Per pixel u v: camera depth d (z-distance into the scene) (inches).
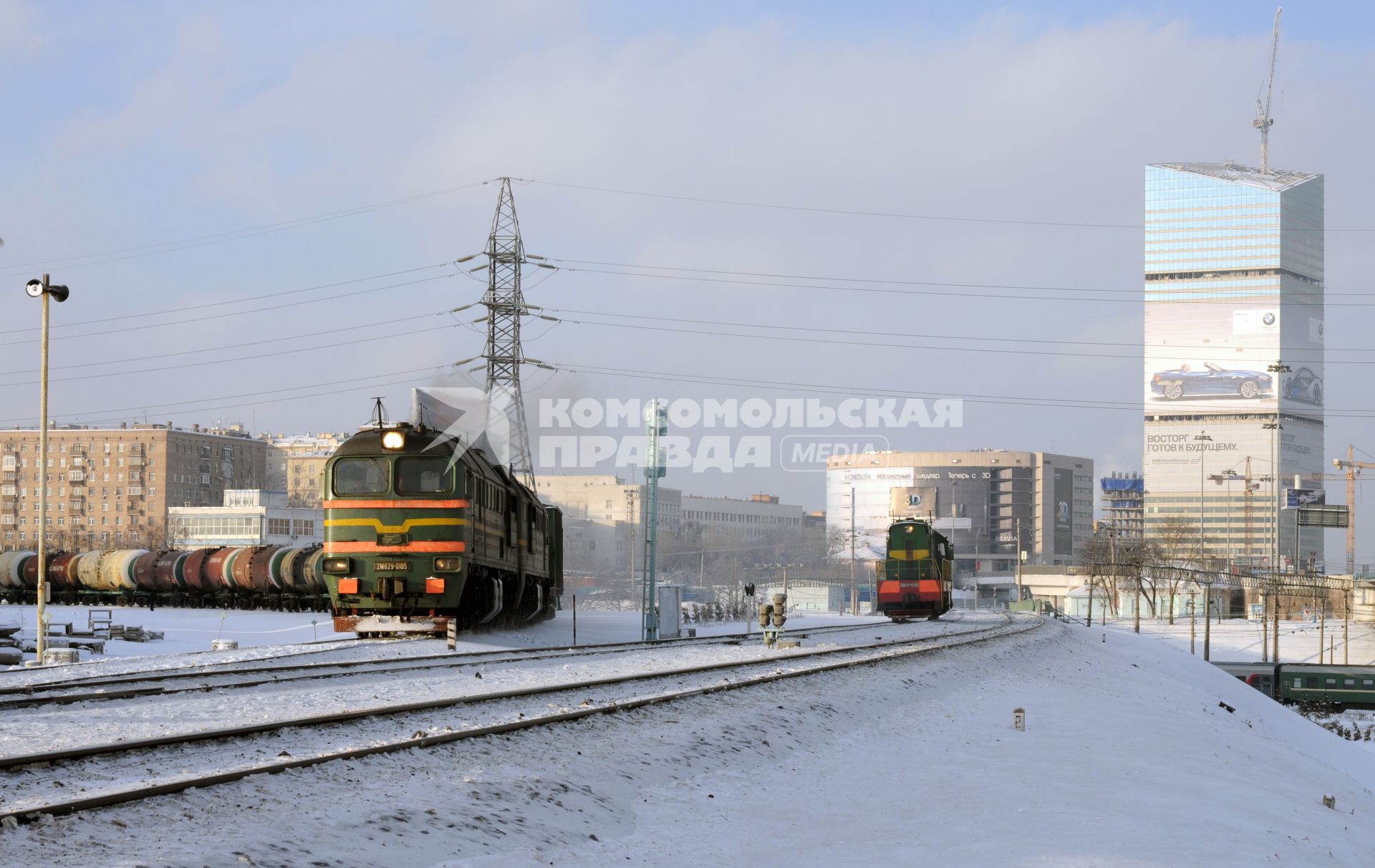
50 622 2169.0
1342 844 574.9
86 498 7480.3
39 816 351.3
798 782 594.2
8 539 7583.7
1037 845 474.6
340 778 448.5
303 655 1085.8
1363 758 1855.3
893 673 1081.4
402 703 690.2
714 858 433.7
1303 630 4648.1
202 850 340.5
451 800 438.0
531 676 929.5
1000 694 1103.0
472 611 1380.4
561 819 452.4
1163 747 824.3
